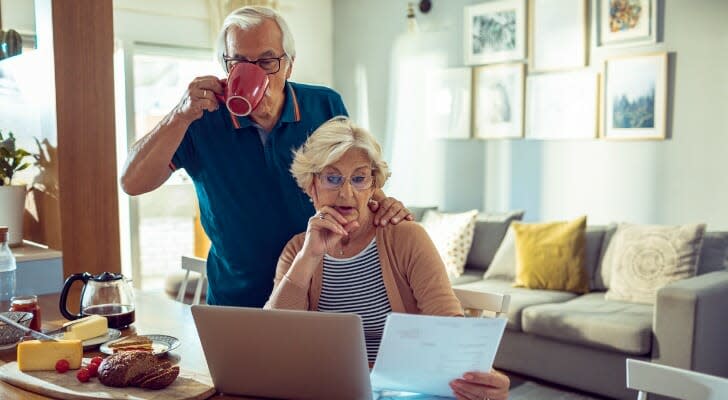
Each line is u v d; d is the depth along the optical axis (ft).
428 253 5.06
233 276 5.94
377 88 18.80
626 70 13.42
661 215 13.14
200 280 7.93
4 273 6.39
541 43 14.88
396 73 18.20
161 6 16.92
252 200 5.74
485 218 14.89
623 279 11.85
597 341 10.52
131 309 5.65
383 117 18.70
